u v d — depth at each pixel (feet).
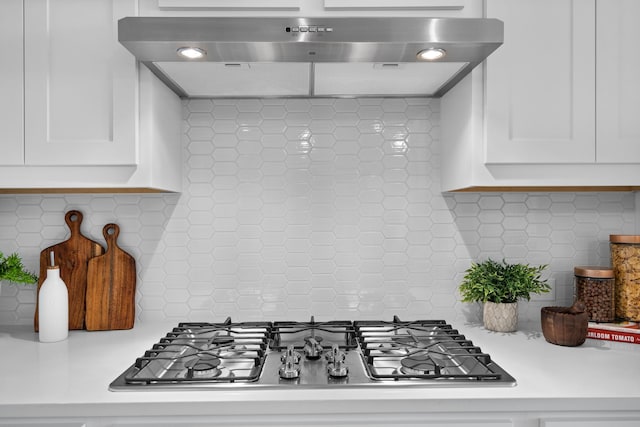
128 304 5.81
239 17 4.22
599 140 4.88
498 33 4.07
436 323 5.64
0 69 4.78
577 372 4.17
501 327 5.54
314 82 5.35
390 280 6.11
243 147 6.12
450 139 5.67
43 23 4.77
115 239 5.92
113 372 4.24
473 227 6.09
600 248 6.06
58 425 3.61
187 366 4.24
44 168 4.83
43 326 5.19
